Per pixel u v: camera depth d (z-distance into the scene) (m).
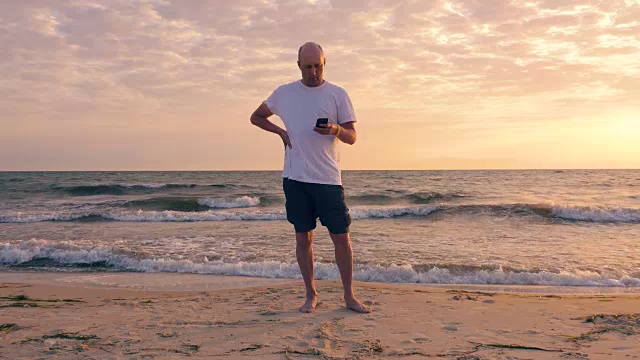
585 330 2.98
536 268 6.02
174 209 17.58
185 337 2.83
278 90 3.29
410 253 7.15
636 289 5.16
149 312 3.62
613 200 19.86
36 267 6.54
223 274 6.00
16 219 12.76
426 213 13.85
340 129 3.07
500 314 3.43
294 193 3.34
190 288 5.20
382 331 2.92
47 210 16.09
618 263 6.43
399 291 4.46
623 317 3.27
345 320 3.19
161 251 7.44
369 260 6.53
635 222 12.01
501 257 6.84
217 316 3.40
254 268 6.18
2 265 6.66
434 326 3.06
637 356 2.45
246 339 2.76
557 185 31.00
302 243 3.49
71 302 4.26
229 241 8.49
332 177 3.27
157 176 48.03
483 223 11.86
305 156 3.23
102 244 8.09
